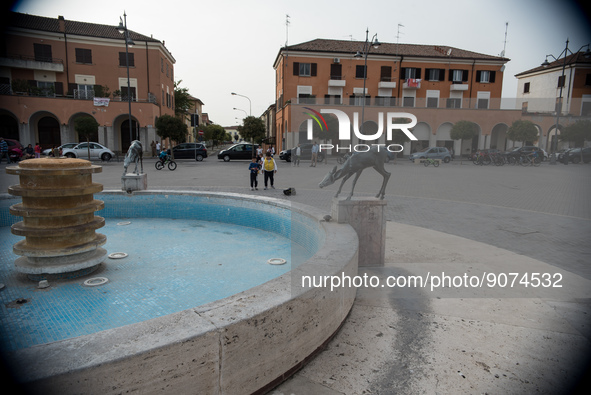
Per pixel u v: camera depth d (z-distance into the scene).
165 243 5.91
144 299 3.83
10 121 29.77
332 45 36.97
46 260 4.26
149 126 32.34
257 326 2.04
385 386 2.26
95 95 31.12
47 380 1.46
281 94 36.41
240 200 7.18
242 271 4.65
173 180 15.03
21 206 4.34
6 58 30.06
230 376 1.96
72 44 32.38
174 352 1.73
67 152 26.23
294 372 2.38
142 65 34.28
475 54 31.77
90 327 3.23
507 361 2.53
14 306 3.63
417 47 37.84
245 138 43.19
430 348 2.69
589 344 2.77
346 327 2.98
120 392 1.62
